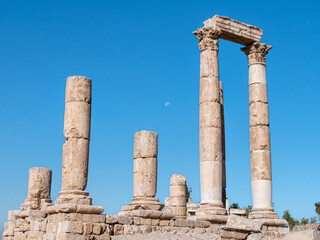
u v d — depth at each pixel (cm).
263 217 2709
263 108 2912
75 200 2062
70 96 2198
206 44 2802
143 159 2552
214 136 2662
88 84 2230
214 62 2781
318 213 4919
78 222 1997
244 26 2967
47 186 2848
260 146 2850
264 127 2883
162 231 2272
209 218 2462
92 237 2008
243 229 1708
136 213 2284
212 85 2734
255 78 2967
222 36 2941
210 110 2698
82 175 2133
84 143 2164
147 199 2502
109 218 2116
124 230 2155
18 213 2598
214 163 2627
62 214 2012
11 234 2666
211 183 2603
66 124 2178
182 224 2367
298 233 1521
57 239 1986
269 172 2827
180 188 3488
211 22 2848
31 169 2859
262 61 3016
